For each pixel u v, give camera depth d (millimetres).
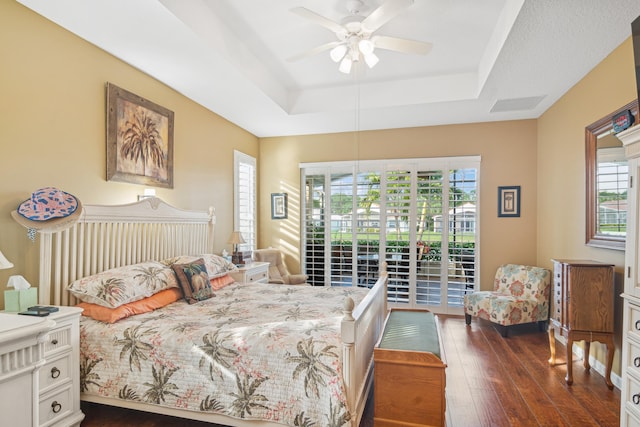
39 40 2273
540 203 4477
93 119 2666
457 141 4875
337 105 4223
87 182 2617
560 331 2918
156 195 3322
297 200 5512
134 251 2879
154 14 2256
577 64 2957
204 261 3264
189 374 1948
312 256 5457
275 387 1828
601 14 2189
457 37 3021
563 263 2869
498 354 3359
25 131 2201
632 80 2480
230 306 2617
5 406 896
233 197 4824
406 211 5043
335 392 1724
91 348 2092
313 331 2010
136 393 2000
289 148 5566
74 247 2369
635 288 1712
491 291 4539
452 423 2215
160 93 3381
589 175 3133
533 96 3742
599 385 2717
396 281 5051
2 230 2086
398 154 5105
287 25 2885
